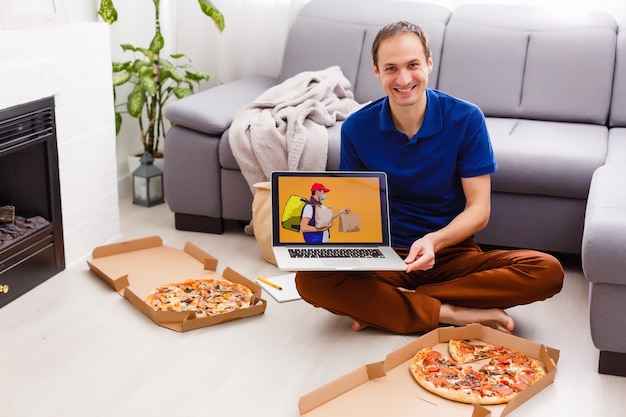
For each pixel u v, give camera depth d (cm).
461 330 242
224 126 328
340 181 251
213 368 233
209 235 339
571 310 273
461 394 212
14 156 284
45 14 289
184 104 333
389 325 252
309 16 375
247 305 269
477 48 350
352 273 252
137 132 412
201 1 371
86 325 256
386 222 250
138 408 213
